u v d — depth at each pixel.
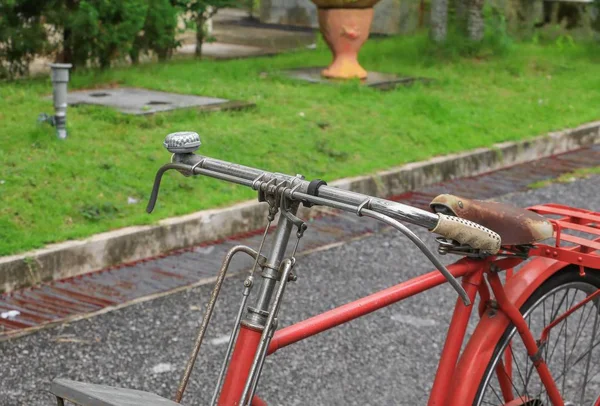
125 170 7.92
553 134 11.04
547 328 3.48
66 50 13.04
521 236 2.96
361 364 5.00
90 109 9.80
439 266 2.41
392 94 12.27
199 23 15.97
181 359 5.04
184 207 7.31
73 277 6.31
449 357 3.05
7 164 7.64
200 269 6.55
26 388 4.64
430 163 9.33
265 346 2.48
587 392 4.33
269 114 10.34
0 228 6.47
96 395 2.29
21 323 5.46
